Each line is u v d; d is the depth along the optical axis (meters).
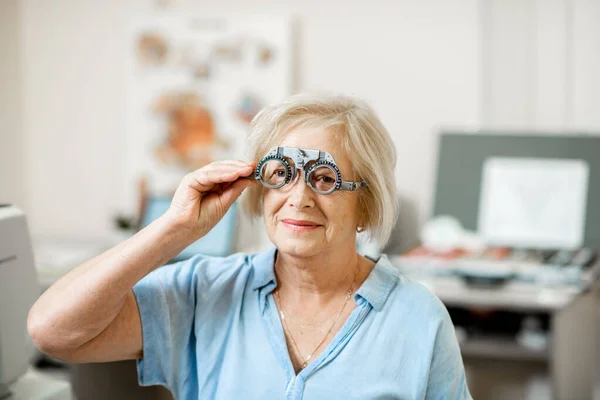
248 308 1.18
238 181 1.13
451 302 2.45
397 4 3.18
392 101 3.25
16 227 1.20
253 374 1.12
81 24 3.44
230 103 3.34
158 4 3.38
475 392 2.73
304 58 3.30
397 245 3.18
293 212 1.09
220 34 3.31
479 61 3.14
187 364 1.20
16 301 1.20
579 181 2.97
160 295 1.15
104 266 1.04
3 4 3.42
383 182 1.15
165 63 3.38
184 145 3.41
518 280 2.59
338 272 1.16
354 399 1.08
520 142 3.06
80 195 3.56
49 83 3.51
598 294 2.67
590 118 3.08
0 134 3.46
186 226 1.09
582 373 2.60
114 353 1.13
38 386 1.24
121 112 3.46
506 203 3.03
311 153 1.09
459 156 3.11
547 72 3.09
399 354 1.11
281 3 3.28
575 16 3.03
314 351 1.14
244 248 3.37
